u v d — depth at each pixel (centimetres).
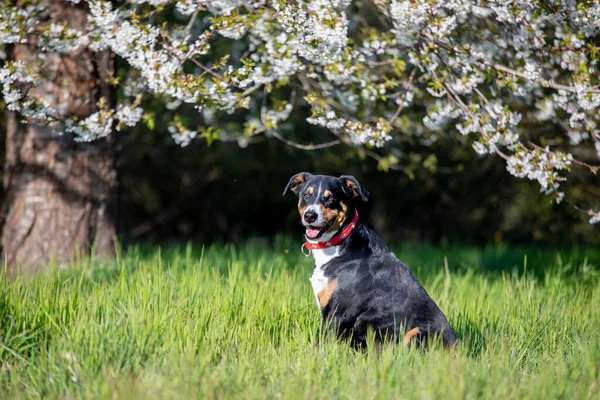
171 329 603
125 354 556
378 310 649
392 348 606
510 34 854
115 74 1004
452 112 825
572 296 919
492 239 2216
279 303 725
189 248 862
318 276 668
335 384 533
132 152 1884
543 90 962
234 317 686
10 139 998
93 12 726
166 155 1973
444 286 930
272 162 1975
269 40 778
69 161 974
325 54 745
